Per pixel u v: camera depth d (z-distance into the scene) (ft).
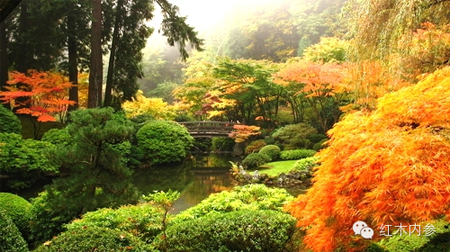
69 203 15.44
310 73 39.52
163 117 65.82
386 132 7.00
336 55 48.47
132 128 17.12
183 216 14.17
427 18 14.84
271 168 37.47
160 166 46.47
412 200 5.51
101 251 7.70
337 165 7.50
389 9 12.61
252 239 10.94
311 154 40.96
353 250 7.75
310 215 7.69
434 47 14.52
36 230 15.62
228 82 53.72
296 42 83.20
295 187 31.40
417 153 5.91
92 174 16.56
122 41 47.83
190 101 67.72
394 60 14.08
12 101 46.98
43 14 38.01
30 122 42.50
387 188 5.87
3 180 28.14
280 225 11.30
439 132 6.44
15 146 29.53
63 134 34.88
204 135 54.85
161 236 11.46
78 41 44.96
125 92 48.78
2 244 8.43
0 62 42.68
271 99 56.59
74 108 45.73
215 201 15.85
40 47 43.45
